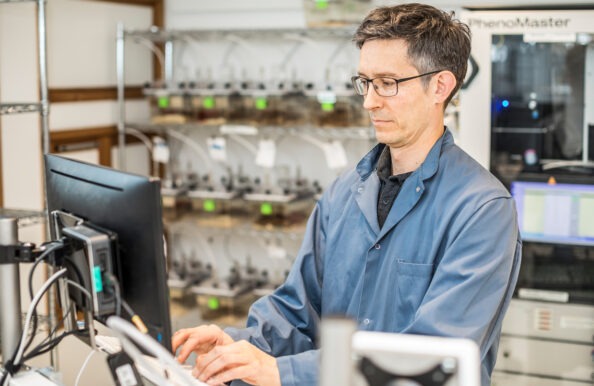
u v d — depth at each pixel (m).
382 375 0.78
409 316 1.52
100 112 4.07
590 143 2.37
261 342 1.61
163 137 4.41
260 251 4.23
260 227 3.81
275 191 3.83
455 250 1.44
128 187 1.25
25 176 3.43
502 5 2.36
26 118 3.41
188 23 4.38
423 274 1.51
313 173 4.09
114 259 1.28
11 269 1.44
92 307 1.28
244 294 3.85
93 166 1.35
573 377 2.46
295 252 4.10
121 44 4.00
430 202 1.53
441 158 1.55
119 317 1.22
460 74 1.54
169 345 1.26
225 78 4.29
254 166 4.23
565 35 2.30
